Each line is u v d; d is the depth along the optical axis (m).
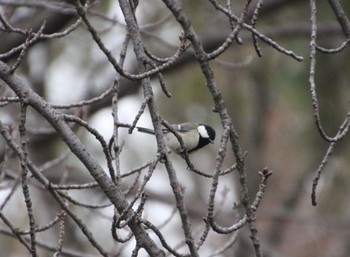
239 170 5.23
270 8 13.37
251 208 5.37
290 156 18.78
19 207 14.32
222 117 5.09
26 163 5.57
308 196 19.39
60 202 6.19
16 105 11.65
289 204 18.42
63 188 6.16
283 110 18.19
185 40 5.20
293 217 16.78
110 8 13.34
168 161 5.52
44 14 10.62
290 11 14.72
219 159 5.01
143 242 5.68
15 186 7.20
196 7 13.92
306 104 14.12
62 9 9.66
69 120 5.76
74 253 8.00
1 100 6.01
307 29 13.84
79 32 14.30
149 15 13.97
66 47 14.68
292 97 14.42
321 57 13.87
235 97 17.30
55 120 5.71
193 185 17.59
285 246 19.22
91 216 13.74
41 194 14.05
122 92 12.66
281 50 5.63
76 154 5.74
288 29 13.95
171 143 9.24
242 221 5.37
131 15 5.96
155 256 5.67
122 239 5.77
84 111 8.49
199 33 13.75
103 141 5.74
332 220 16.50
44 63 14.75
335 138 5.77
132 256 5.66
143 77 5.24
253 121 17.64
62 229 5.95
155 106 5.70
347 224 16.48
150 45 13.66
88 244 13.85
